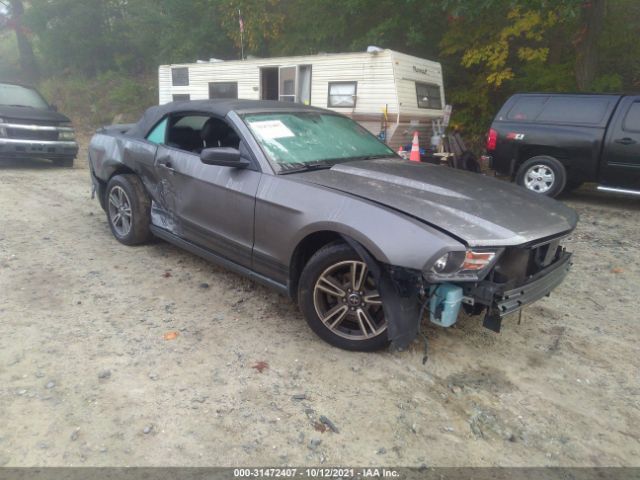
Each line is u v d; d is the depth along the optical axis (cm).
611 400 296
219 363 317
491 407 284
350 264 318
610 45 1171
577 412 284
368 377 307
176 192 443
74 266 471
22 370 300
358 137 454
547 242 317
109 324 362
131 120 1941
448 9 1170
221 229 398
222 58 2005
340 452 246
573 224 347
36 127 1020
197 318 376
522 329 378
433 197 329
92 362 312
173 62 1992
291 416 270
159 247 532
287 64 1170
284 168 368
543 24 1130
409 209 306
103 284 432
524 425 271
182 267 477
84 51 2295
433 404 285
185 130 471
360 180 352
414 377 309
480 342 354
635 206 836
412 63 1069
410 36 1310
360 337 328
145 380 296
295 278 355
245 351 332
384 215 300
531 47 1279
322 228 320
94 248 525
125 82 2070
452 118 1413
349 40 1526
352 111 1081
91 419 261
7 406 268
